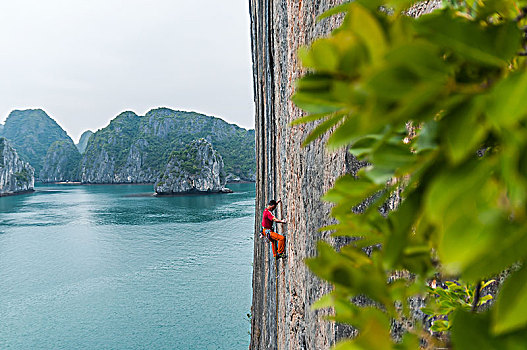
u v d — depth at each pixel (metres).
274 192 13.58
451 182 0.41
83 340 37.12
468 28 0.43
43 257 67.12
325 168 5.56
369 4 0.52
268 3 14.59
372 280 0.55
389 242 0.55
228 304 45.31
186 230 86.69
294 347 8.05
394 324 2.58
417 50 0.39
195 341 36.69
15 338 37.62
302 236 7.35
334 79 0.45
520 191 0.33
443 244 0.37
